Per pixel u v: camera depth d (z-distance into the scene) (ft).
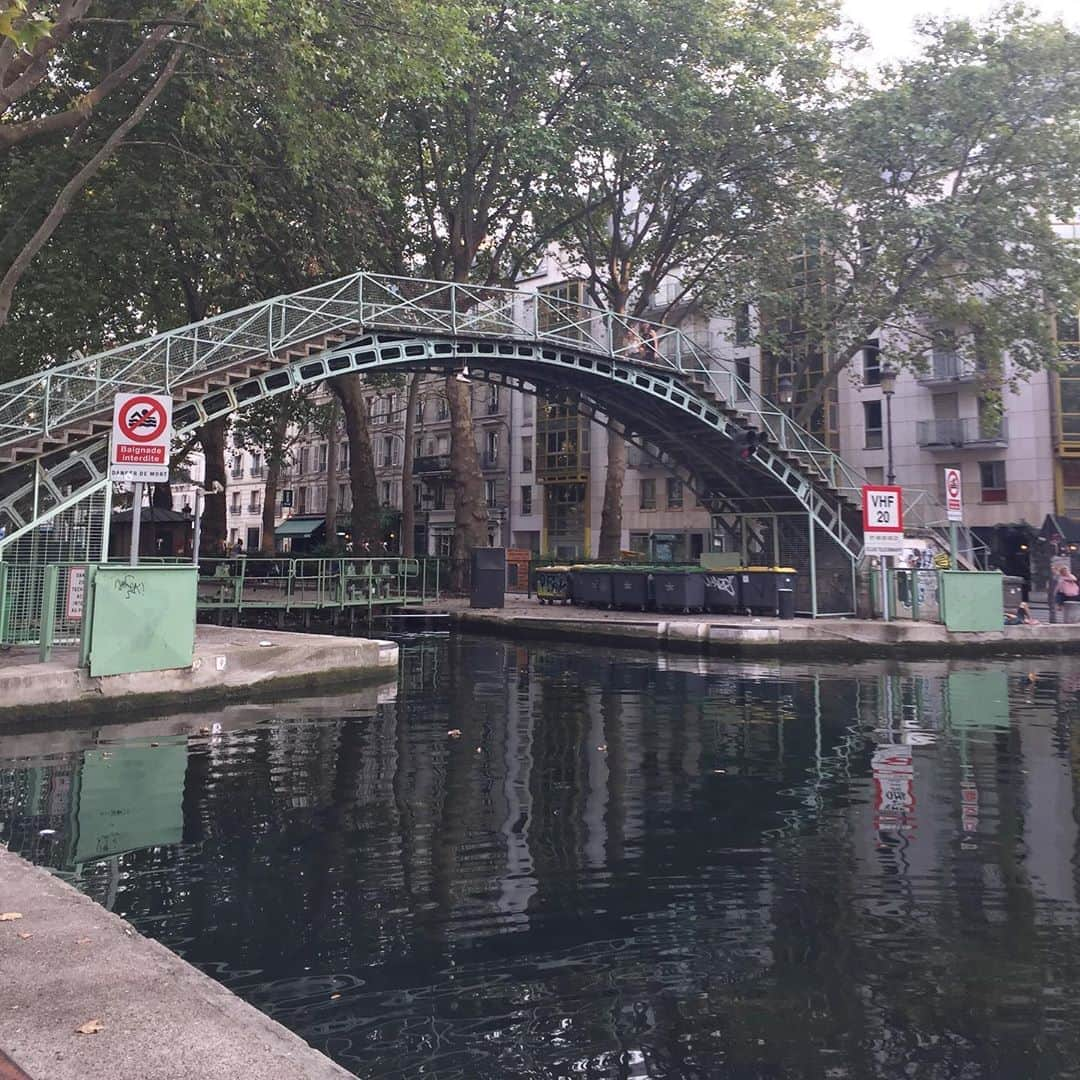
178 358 48.93
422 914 14.32
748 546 80.38
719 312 89.40
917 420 119.65
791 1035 10.79
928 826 19.61
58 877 15.29
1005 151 77.30
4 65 35.63
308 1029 10.69
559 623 66.13
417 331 58.85
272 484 131.95
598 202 88.43
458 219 86.07
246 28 46.09
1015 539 110.83
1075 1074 9.96
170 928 13.52
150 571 33.47
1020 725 32.17
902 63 78.59
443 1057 10.16
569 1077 9.81
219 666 36.14
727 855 17.54
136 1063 7.67
